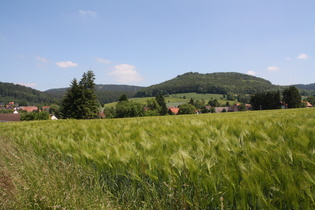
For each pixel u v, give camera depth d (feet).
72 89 180.86
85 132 18.62
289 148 8.58
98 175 9.87
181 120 25.00
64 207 7.95
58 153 12.27
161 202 7.54
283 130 12.68
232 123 17.33
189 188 7.75
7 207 8.60
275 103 273.75
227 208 6.70
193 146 11.06
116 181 9.63
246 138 12.02
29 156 11.88
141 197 8.66
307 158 7.39
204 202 6.98
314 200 5.60
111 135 15.55
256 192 6.25
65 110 181.57
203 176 7.39
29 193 8.86
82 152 11.10
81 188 8.89
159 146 10.87
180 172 7.89
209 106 449.48
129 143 11.64
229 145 10.20
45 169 9.80
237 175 7.15
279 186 6.42
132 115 243.40
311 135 10.63
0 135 19.30
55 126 28.30
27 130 23.38
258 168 6.91
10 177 9.29
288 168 6.69
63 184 9.11
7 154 12.20
